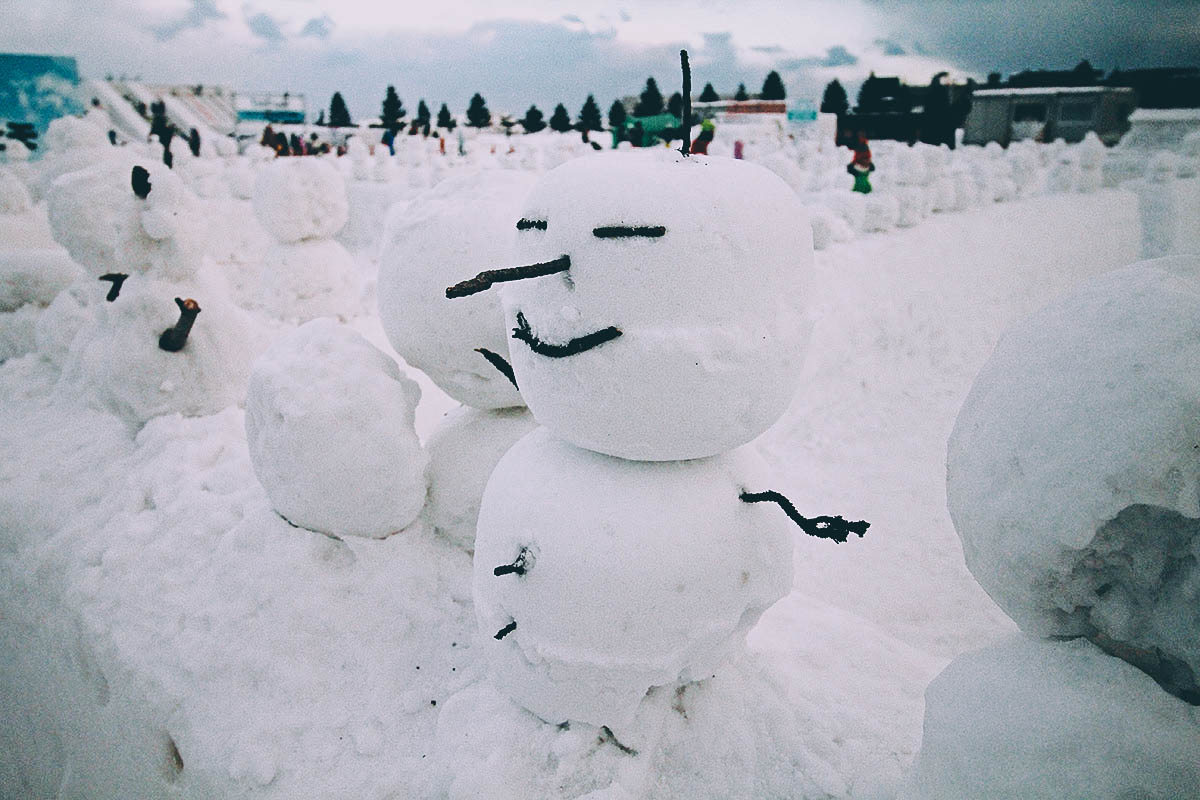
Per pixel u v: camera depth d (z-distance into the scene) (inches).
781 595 115.8
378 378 138.8
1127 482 68.4
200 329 200.5
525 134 1349.7
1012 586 80.7
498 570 103.0
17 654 181.8
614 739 115.4
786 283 96.3
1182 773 69.8
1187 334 68.3
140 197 195.2
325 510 137.1
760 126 989.2
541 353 96.7
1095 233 576.4
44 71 779.4
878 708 129.0
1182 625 74.3
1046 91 984.3
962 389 362.6
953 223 524.7
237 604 139.5
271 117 1363.2
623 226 90.7
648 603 101.3
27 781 186.2
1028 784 75.4
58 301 267.9
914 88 1268.5
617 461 108.2
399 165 751.7
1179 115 793.6
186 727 128.6
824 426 307.6
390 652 134.2
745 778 114.6
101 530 170.2
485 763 110.1
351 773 117.9
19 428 220.4
